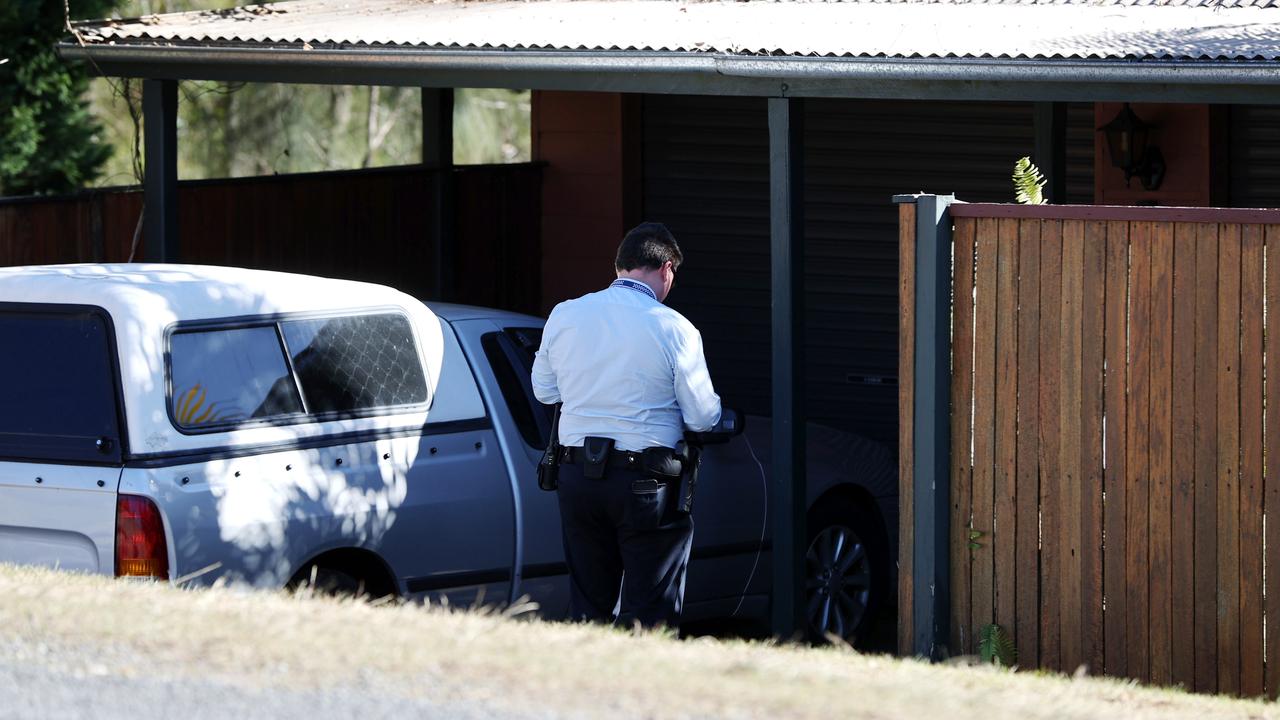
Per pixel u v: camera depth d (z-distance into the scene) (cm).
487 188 4775
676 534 2336
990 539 2419
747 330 4781
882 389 4612
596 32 3231
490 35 3197
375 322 2461
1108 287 2316
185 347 2230
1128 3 3853
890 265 4591
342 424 2364
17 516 2228
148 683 1558
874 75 2805
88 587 1941
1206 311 2252
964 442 2433
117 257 3769
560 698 1542
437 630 1806
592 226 4944
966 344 2423
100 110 8606
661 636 2059
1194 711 1900
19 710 1483
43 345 2242
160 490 2142
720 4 3891
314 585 2322
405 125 11662
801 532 2870
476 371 2578
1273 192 4175
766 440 3034
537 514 2598
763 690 1611
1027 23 3384
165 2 8900
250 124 10294
